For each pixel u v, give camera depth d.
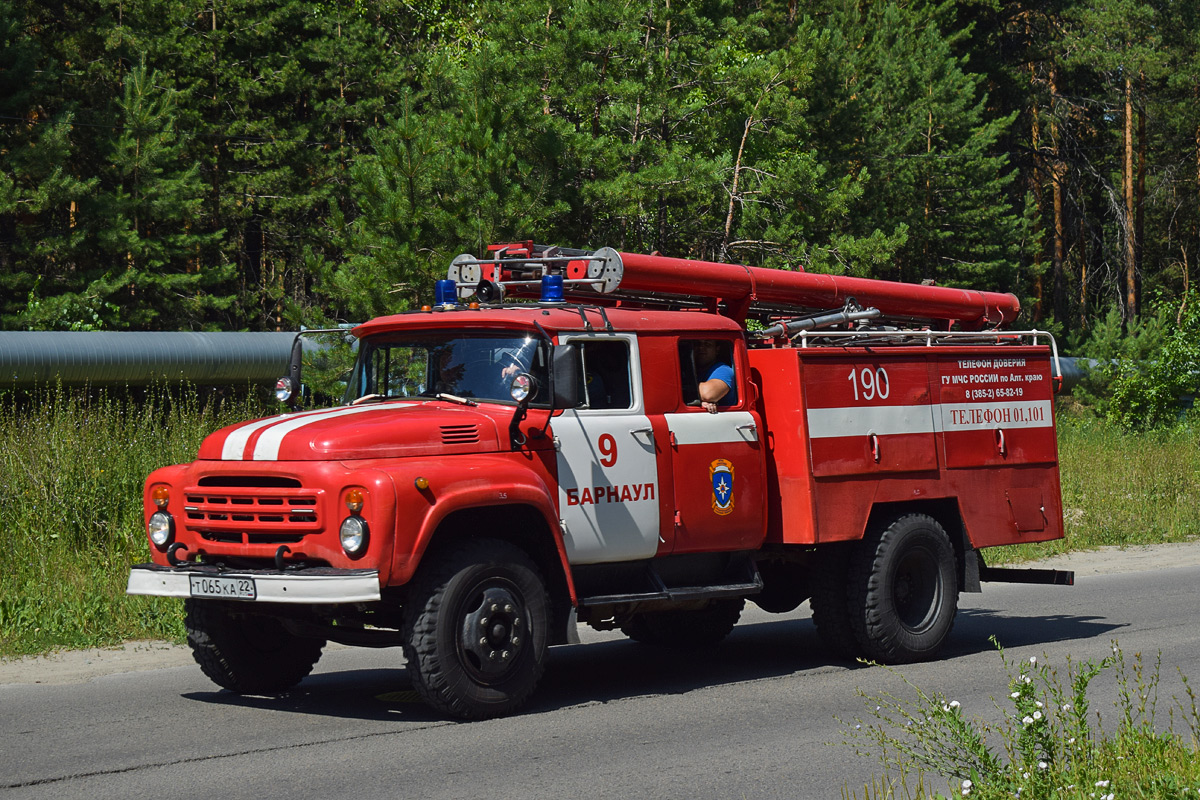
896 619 9.80
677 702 8.48
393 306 18.48
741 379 9.37
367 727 7.69
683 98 27.81
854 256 29.67
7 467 13.26
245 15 38.78
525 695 7.88
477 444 7.88
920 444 10.16
